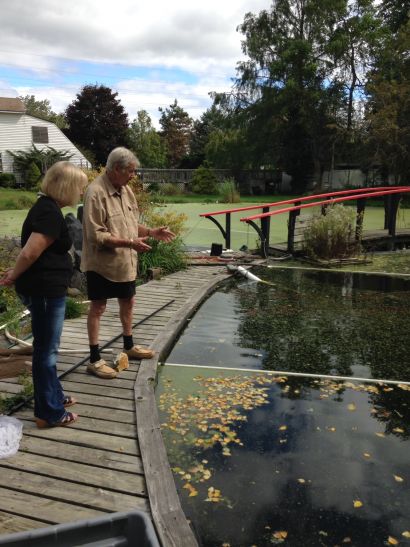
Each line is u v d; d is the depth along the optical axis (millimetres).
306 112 26562
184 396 3141
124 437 2465
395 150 18734
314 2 25750
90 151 34906
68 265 2342
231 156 30281
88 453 2316
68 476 2135
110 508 1943
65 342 3855
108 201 2906
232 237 10641
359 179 27016
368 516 2051
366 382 3414
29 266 2197
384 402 3107
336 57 25547
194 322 4738
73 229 5727
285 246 8539
